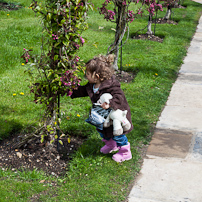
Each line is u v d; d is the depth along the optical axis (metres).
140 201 3.02
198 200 3.05
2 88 5.58
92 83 3.47
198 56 8.55
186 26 12.16
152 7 9.78
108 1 6.69
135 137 4.27
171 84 6.45
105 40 9.53
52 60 3.37
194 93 6.00
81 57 7.62
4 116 4.54
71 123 4.47
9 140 4.02
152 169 3.57
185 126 4.67
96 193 3.08
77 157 3.66
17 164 3.52
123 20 6.50
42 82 3.43
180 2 17.98
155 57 8.04
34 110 4.82
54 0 3.20
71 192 3.09
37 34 9.20
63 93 3.51
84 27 3.36
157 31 10.99
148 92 5.88
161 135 4.39
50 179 3.30
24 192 3.06
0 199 2.93
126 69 7.13
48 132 3.68
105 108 3.28
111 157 3.74
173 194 3.13
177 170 3.55
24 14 12.31
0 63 6.73
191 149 4.02
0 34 8.88
